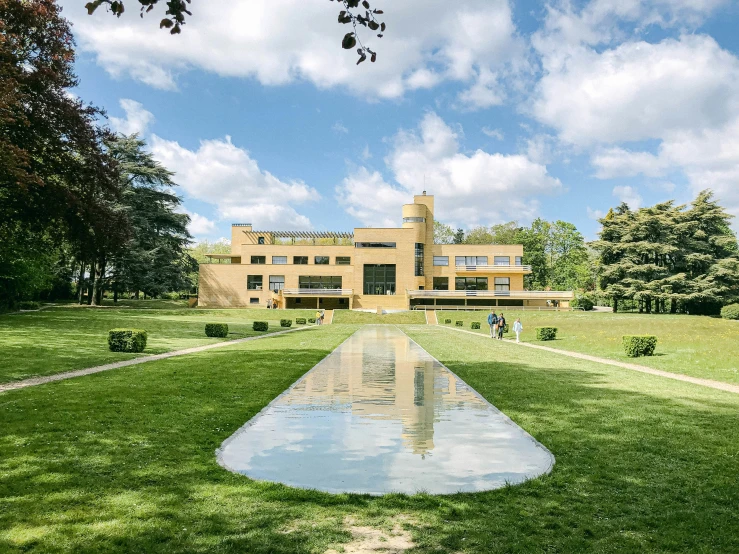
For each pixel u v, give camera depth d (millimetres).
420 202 75625
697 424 8328
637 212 67438
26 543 4129
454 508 4949
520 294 70312
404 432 8055
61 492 5207
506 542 4242
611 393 11375
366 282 73062
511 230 105750
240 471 6098
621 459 6465
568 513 4848
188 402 9844
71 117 27422
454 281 75000
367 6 4430
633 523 4625
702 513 4844
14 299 39406
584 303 67688
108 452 6555
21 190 23172
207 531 4406
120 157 57312
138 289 60250
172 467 6074
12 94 21000
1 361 15102
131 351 18906
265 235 80062
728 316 49500
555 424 8359
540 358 19656
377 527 4527
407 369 15898
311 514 4797
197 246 133875
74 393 10453
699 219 64250
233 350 21000
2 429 7551
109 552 4016
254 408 9570
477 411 9625
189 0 4309
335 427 8359
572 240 96250
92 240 30797
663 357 19922
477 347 24922
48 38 25859
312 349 22047
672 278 59906
